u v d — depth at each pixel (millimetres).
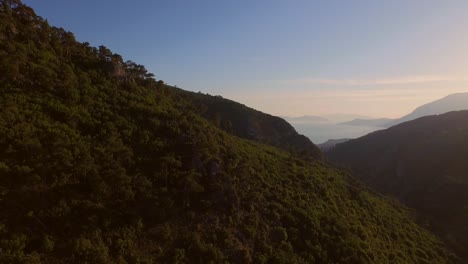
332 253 39219
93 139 37219
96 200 30500
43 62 45469
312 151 125562
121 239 28609
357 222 49812
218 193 38469
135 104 48688
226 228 35406
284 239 38031
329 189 57594
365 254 40906
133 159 37469
